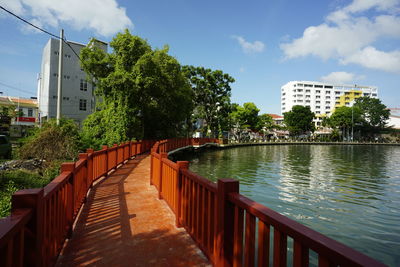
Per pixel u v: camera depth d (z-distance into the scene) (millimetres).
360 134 78688
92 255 2873
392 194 10703
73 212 3434
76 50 29672
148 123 23109
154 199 5266
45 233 2021
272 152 35469
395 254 5484
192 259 2809
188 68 34281
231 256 2170
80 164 4164
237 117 48656
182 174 3715
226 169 17938
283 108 103688
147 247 3092
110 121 16297
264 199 9594
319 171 17469
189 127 34375
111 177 7770
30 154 9812
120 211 4461
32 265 1680
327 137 73438
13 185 6082
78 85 29656
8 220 1434
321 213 8039
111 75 15703
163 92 18781
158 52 18266
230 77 35969
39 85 33375
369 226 6992
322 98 99000
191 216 3309
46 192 2135
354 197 10094
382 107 76625
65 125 10922
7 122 22703
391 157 30062
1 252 1246
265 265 1623
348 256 1009
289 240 5836
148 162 11758
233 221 2180
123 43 16016
